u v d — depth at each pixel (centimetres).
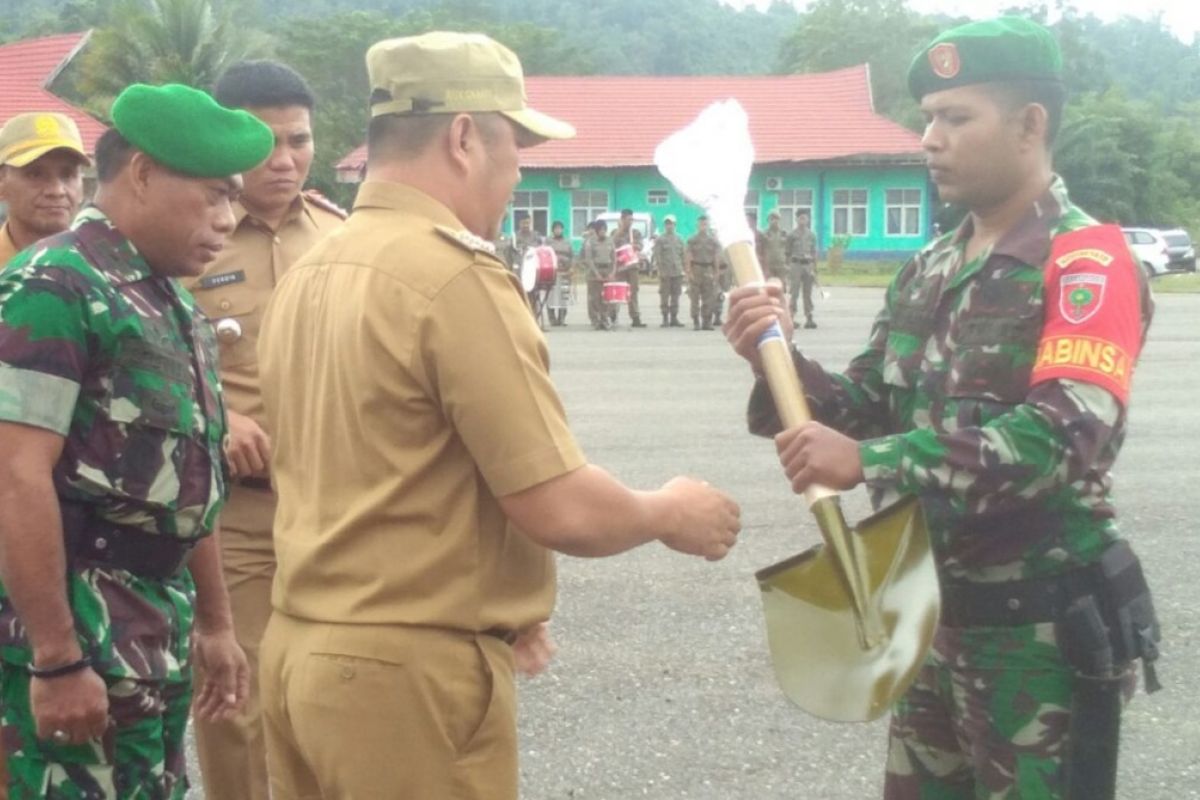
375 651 230
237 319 373
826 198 4522
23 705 265
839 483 251
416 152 241
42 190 409
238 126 276
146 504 266
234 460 355
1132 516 768
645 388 1362
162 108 268
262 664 252
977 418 255
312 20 7000
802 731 463
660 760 440
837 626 254
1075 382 241
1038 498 247
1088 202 5597
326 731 234
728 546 251
